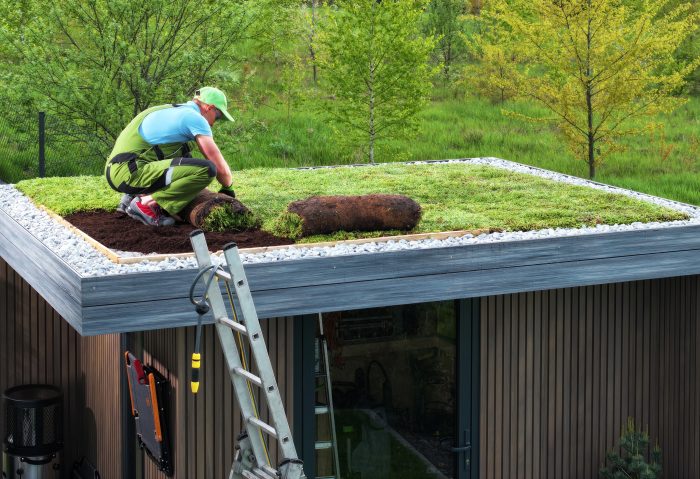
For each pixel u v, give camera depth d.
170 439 8.19
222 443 8.09
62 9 20.95
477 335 9.02
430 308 8.87
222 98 9.03
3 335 10.77
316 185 11.20
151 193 8.70
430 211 9.60
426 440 8.98
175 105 8.91
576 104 21.20
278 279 7.42
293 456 6.07
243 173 12.19
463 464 9.09
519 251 8.15
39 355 10.91
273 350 8.17
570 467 9.52
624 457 9.67
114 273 7.18
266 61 31.38
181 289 7.13
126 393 9.48
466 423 9.07
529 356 9.24
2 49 21.47
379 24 21.66
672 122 28.47
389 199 8.69
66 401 11.07
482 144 26.09
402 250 7.75
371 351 8.70
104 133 22.02
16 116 21.62
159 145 8.75
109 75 20.84
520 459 9.31
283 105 28.19
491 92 29.44
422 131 26.42
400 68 21.80
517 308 9.14
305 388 8.32
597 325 9.46
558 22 20.20
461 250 7.94
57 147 21.97
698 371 9.59
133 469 9.56
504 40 26.52
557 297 9.28
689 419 9.73
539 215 9.33
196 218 8.69
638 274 8.64
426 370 8.92
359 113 22.55
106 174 8.79
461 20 31.72
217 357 7.97
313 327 8.27
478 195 10.57
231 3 21.42
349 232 8.59
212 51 21.84
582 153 21.72
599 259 8.47
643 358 9.66
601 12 19.98
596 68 20.67
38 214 9.86
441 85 31.80
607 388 9.57
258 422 6.25
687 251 8.79
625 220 9.17
